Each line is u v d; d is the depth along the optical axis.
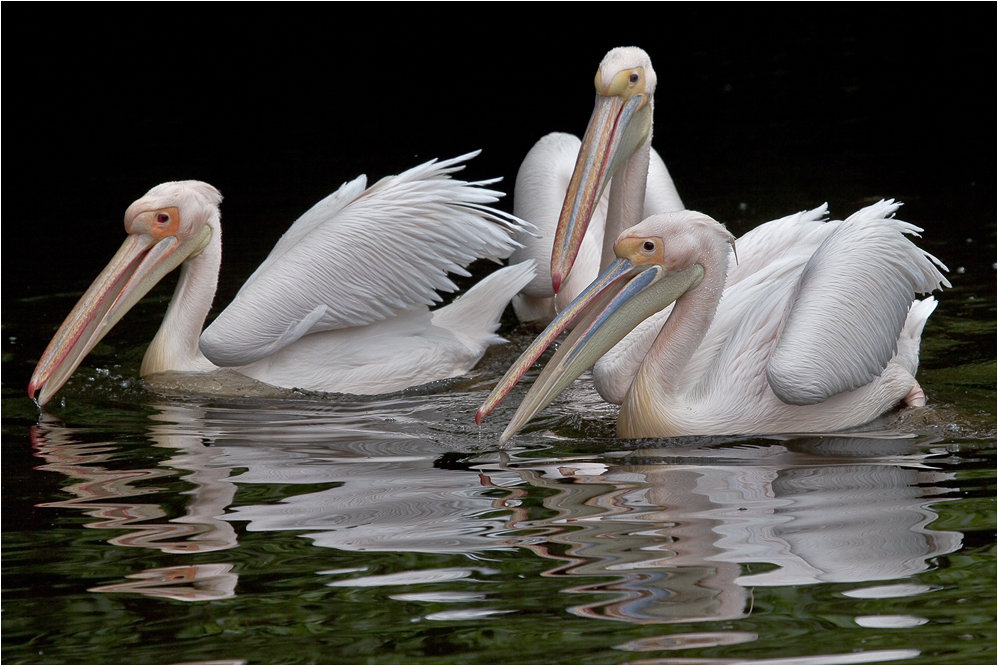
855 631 6.46
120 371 13.37
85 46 35.88
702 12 38.00
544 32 36.75
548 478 9.26
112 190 22.25
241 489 9.16
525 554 7.63
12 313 15.28
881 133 23.70
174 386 12.76
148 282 13.17
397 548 7.79
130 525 8.40
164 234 13.16
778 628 6.54
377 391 12.76
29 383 12.10
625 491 8.85
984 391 11.34
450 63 33.75
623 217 13.12
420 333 13.33
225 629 6.71
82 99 30.69
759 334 10.55
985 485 8.70
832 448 9.87
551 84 30.59
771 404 10.40
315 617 6.81
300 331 12.72
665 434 10.30
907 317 11.42
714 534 7.87
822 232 11.90
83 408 11.90
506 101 29.05
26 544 8.07
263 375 12.84
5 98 30.48
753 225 17.70
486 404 9.87
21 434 10.93
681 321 10.29
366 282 12.94
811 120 25.25
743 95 28.02
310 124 27.66
